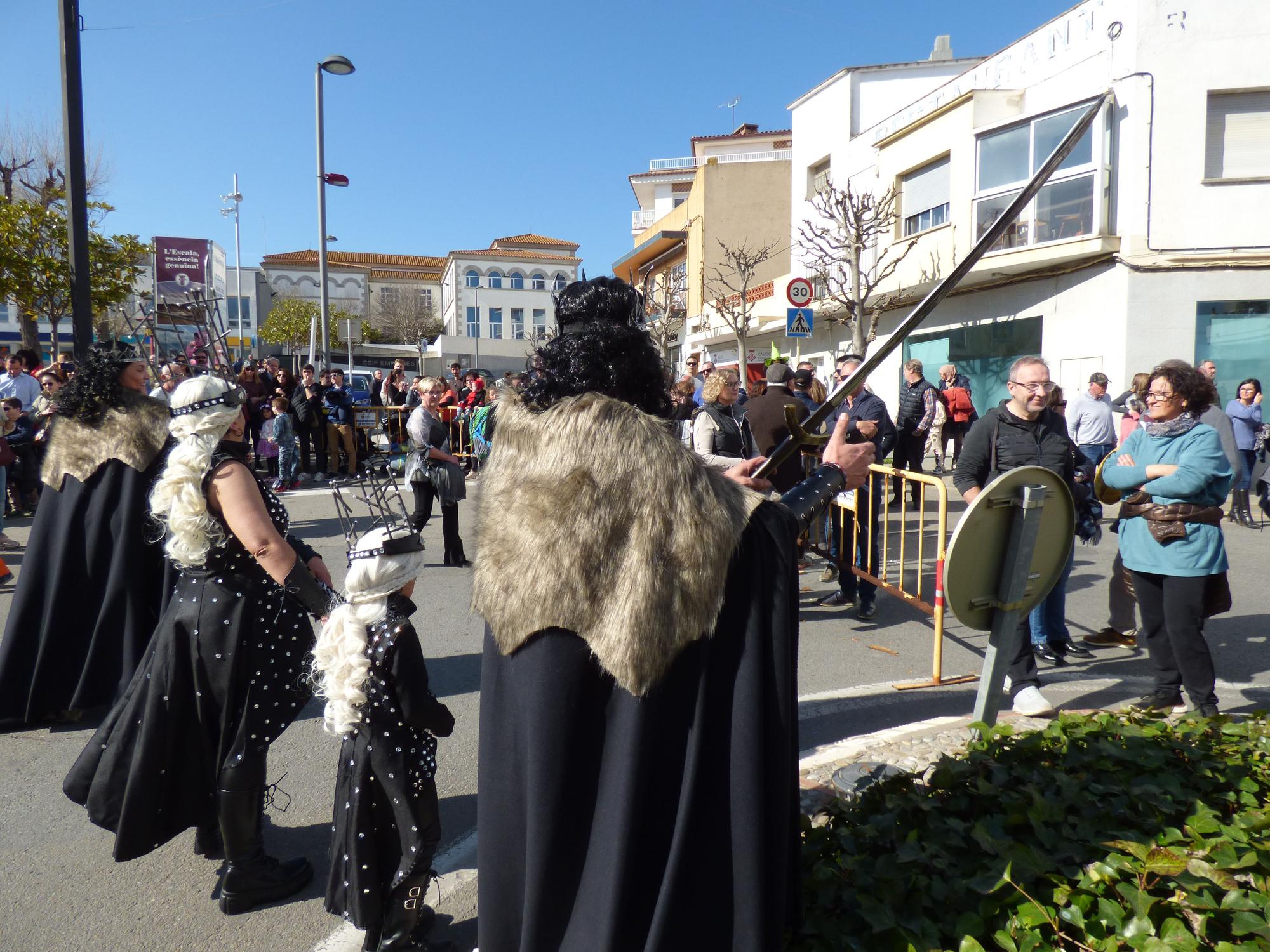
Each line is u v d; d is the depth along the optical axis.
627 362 1.65
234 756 2.72
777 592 1.65
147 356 4.09
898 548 8.52
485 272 65.69
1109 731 3.10
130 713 2.79
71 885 2.97
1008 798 2.58
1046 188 13.39
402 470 8.90
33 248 18.33
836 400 2.03
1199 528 3.92
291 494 12.50
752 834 1.58
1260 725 3.22
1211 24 11.88
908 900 2.23
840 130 19.50
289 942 2.67
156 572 3.92
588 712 1.60
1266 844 2.29
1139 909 2.03
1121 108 12.32
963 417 12.72
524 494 1.58
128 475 3.82
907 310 17.02
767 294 23.11
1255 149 12.06
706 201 26.36
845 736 4.13
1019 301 14.21
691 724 1.60
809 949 2.07
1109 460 4.29
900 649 5.61
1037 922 2.06
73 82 8.12
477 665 5.23
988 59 14.89
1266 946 1.92
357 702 2.47
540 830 1.59
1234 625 5.90
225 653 2.70
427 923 2.68
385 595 2.57
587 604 1.53
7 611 6.31
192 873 3.06
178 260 20.94
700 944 1.58
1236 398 12.16
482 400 14.77
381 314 65.81
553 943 1.62
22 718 3.99
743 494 1.65
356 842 2.49
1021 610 3.38
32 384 11.18
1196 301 12.15
